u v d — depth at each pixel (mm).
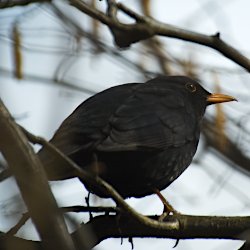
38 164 6859
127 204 9156
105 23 12477
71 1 12070
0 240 9547
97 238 10648
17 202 6820
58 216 7102
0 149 6641
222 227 10227
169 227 10078
